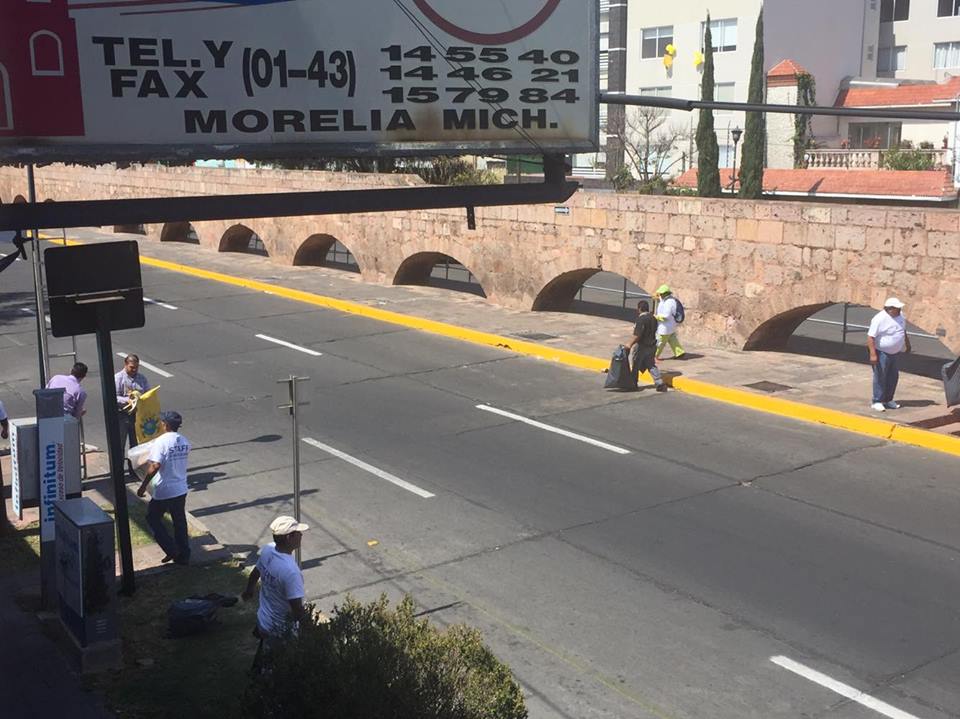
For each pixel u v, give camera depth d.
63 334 9.52
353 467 14.48
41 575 9.73
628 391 19.02
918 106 43.62
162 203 6.01
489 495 13.23
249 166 42.22
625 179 42.69
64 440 11.30
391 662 6.11
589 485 13.62
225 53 6.70
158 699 8.04
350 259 38.31
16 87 6.06
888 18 52.22
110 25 6.30
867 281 18.98
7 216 5.63
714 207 21.70
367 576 10.73
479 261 28.08
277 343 23.67
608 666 8.78
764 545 11.51
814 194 39.50
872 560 11.09
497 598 10.16
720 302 21.97
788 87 43.72
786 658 8.91
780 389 18.36
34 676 8.39
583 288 32.31
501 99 7.68
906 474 14.10
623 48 50.16
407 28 7.30
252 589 9.51
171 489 10.66
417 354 22.44
